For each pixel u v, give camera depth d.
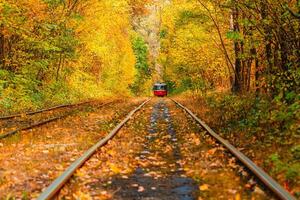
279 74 14.83
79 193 7.59
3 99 25.16
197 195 7.67
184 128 18.39
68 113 24.02
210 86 36.75
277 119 13.34
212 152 11.80
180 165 10.40
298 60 15.00
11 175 9.09
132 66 72.75
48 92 35.22
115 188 8.20
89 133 16.25
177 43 33.97
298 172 8.48
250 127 14.65
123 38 65.44
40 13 30.08
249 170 9.09
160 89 84.38
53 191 7.18
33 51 34.06
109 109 30.03
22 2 28.23
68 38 34.41
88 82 49.56
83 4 36.84
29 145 13.19
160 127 19.42
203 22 26.12
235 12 21.05
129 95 73.25
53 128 17.52
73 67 43.31
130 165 10.28
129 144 13.60
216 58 30.22
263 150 11.46
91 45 43.22
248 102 17.88
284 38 15.21
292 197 6.70
